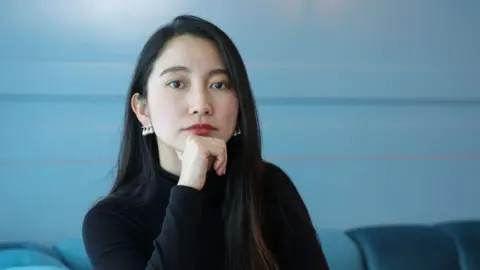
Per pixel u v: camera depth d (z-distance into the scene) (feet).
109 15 8.93
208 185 3.67
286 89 9.37
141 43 9.01
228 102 3.48
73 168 8.78
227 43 3.47
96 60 8.88
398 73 9.69
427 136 9.78
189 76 3.42
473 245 8.57
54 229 8.70
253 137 3.61
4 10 8.64
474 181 9.93
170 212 3.35
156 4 9.06
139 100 3.64
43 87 8.71
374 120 9.64
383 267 8.05
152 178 3.66
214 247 3.62
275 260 3.72
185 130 3.45
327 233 8.45
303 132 9.43
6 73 8.60
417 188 9.76
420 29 9.77
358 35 9.59
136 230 3.54
